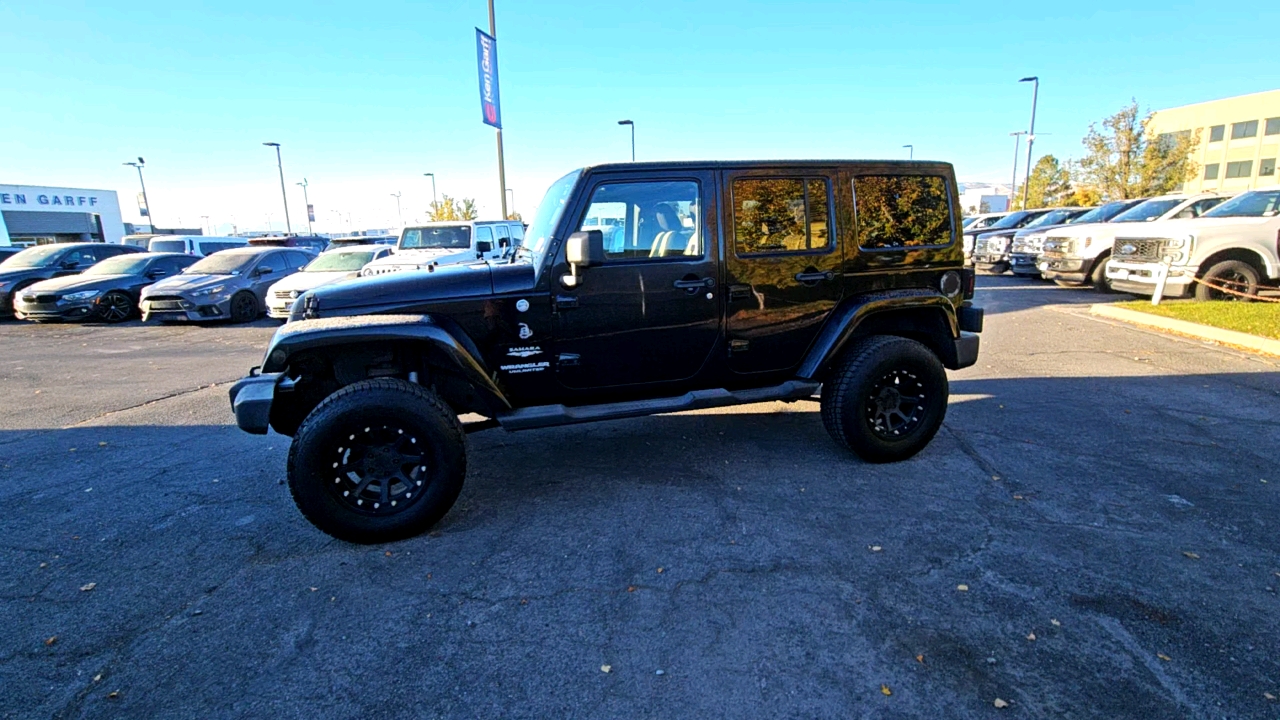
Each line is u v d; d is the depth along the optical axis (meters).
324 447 3.25
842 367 4.21
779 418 5.43
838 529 3.44
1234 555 3.08
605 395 4.02
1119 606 2.70
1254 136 51.38
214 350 9.64
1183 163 29.17
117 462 4.73
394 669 2.43
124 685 2.37
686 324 3.96
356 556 3.29
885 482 4.04
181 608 2.85
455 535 3.48
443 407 3.45
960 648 2.46
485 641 2.59
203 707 2.25
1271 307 8.93
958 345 4.50
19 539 3.52
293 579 3.08
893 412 4.30
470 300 3.66
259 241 17.55
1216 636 2.50
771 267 4.05
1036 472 4.14
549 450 4.76
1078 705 2.17
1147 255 10.41
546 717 2.18
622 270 3.79
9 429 5.59
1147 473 4.07
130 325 12.69
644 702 2.23
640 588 2.93
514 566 3.15
